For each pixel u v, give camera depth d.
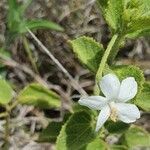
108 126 0.17
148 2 0.15
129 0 0.15
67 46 0.28
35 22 0.25
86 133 0.15
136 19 0.14
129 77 0.14
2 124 0.25
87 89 0.28
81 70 0.28
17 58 0.28
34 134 0.26
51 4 0.28
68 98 0.27
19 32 0.25
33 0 0.28
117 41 0.15
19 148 0.26
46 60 0.28
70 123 0.15
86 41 0.16
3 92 0.17
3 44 0.27
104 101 0.14
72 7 0.28
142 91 0.15
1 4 0.28
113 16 0.15
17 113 0.26
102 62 0.14
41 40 0.28
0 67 0.26
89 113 0.16
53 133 0.18
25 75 0.28
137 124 0.28
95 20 0.28
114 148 0.18
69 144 0.15
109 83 0.14
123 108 0.14
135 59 0.29
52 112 0.27
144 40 0.30
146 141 0.19
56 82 0.28
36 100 0.17
